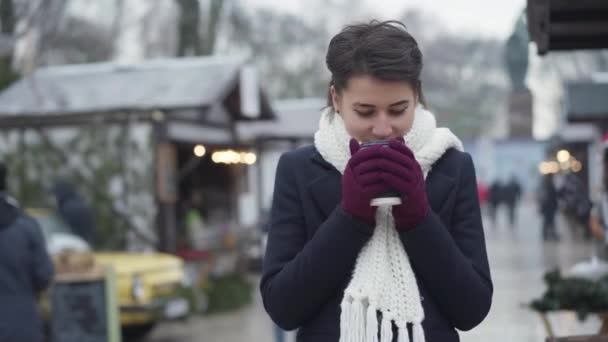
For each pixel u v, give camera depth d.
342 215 1.72
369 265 1.76
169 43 23.11
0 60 13.57
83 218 10.16
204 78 11.88
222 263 12.82
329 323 1.82
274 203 1.95
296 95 35.94
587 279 5.68
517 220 32.72
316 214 1.86
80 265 6.53
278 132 16.38
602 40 4.58
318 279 1.76
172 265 9.11
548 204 19.48
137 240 11.21
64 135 11.48
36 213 9.27
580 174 20.14
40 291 4.90
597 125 19.08
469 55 44.59
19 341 4.64
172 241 11.23
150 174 11.14
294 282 1.78
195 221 12.88
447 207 1.84
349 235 1.73
